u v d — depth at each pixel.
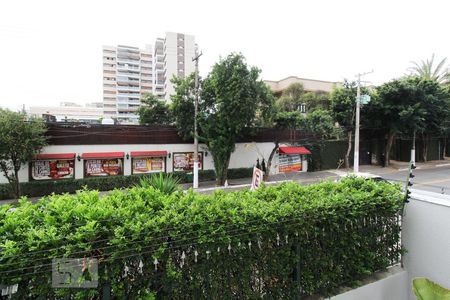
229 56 18.20
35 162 17.48
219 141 19.30
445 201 4.07
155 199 3.41
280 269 3.28
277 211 3.27
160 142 21.08
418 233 4.28
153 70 79.44
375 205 4.05
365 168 25.88
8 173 16.81
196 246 2.79
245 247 3.04
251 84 18.20
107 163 19.52
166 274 2.63
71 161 18.47
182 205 3.15
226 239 2.87
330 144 26.56
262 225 3.09
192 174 21.09
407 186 4.41
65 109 79.25
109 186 18.83
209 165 22.61
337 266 3.73
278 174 24.30
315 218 3.46
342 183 4.78
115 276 2.47
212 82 18.61
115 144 19.67
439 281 3.96
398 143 30.08
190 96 20.66
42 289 2.23
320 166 26.03
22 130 15.59
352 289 3.82
